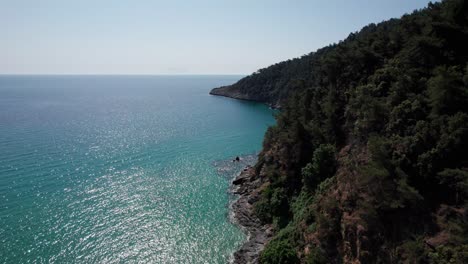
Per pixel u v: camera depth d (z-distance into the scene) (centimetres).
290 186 5372
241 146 9944
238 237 4825
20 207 5425
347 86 6031
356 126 4631
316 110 6425
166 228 5019
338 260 3369
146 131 11712
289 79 19025
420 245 2678
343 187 3828
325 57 7581
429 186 3131
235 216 5459
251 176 6962
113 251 4391
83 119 13850
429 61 4406
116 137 10619
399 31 6019
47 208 5441
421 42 4362
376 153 3394
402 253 2784
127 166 7750
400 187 2988
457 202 2850
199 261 4241
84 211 5419
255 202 5741
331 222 3544
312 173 4784
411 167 3272
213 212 5594
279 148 6344
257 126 13012
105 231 4856
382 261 2916
